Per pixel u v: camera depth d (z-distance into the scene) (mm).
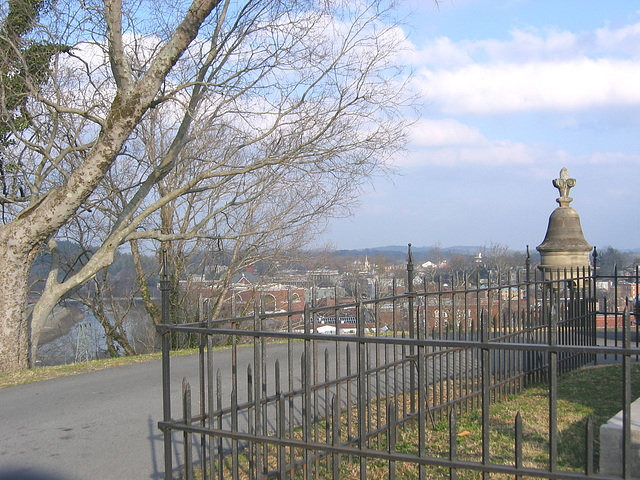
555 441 2600
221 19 12766
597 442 5293
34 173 13531
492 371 7453
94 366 10562
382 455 3055
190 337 17641
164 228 17328
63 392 8438
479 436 5566
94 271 12578
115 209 18078
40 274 17781
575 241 11328
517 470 2645
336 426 3379
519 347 2703
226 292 19984
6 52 11578
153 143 17203
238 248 19625
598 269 9969
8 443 6039
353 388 7852
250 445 3920
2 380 9398
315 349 4625
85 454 5633
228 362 10664
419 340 2986
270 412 6898
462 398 6289
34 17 11930
